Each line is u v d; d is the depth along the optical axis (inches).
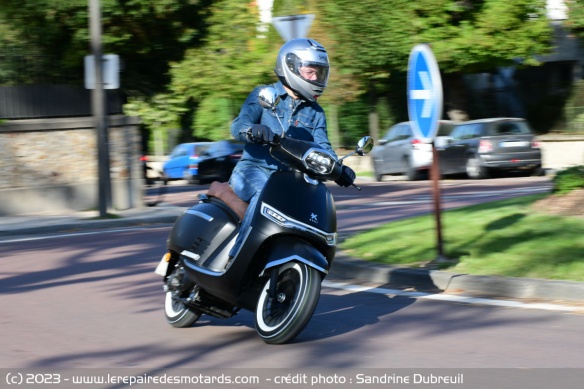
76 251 602.2
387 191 1062.4
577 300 350.3
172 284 323.0
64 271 506.9
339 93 1411.2
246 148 306.8
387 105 1638.8
